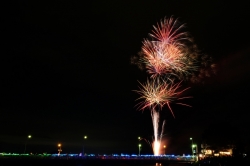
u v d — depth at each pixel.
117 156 119.69
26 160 108.38
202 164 105.50
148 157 123.69
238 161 92.00
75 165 118.38
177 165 135.75
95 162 119.19
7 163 109.75
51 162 112.50
